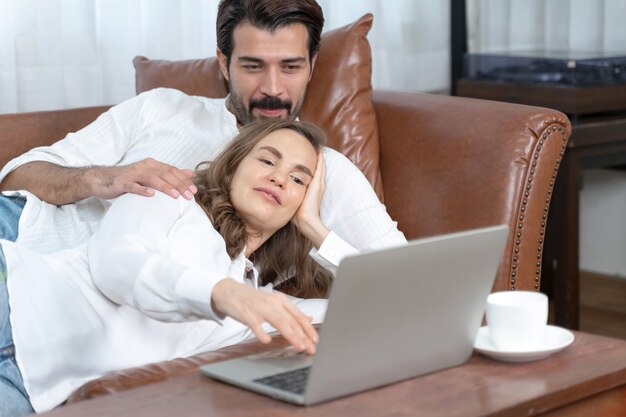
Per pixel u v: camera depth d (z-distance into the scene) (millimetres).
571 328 3000
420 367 1380
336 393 1282
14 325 1671
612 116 3064
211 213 1927
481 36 3541
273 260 2096
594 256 3639
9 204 2053
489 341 1494
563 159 2922
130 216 1770
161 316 1579
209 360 1565
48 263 1772
